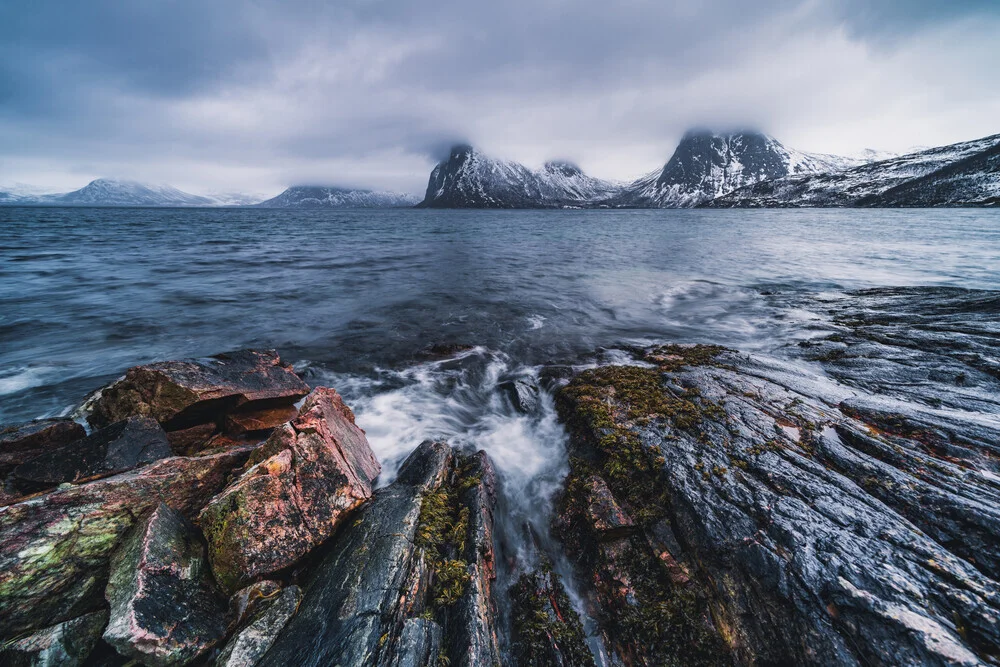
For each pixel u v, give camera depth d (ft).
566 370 40.81
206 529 17.51
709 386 32.76
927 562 15.74
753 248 139.13
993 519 17.03
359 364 44.62
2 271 88.17
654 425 27.45
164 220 321.52
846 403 28.81
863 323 49.26
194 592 15.38
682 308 66.08
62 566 15.37
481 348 49.01
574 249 145.18
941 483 19.95
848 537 17.29
